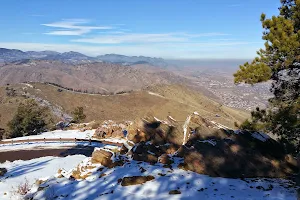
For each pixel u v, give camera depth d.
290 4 11.48
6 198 8.88
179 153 10.77
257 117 12.21
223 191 7.64
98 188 8.05
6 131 43.50
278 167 9.27
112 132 25.98
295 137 11.61
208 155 9.43
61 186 8.52
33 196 8.07
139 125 18.23
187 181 8.31
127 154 11.16
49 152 21.83
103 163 10.03
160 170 9.19
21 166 15.93
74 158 18.34
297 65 10.41
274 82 11.74
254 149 9.86
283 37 9.96
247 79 10.84
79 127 31.17
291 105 11.27
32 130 41.44
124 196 7.34
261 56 10.80
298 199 6.27
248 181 8.48
